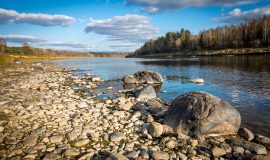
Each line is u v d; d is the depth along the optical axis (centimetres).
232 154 729
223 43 11425
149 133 907
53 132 929
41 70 4566
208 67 4128
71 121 1066
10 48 14962
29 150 768
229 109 901
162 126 910
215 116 874
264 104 1382
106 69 4888
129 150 775
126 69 4772
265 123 1055
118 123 1043
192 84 2308
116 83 2623
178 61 6838
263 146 755
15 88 2059
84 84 2511
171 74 3259
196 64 5088
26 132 931
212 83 2284
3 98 1550
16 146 803
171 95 1809
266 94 1655
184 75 3089
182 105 968
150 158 712
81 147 803
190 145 798
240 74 2852
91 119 1099
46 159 709
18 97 1606
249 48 8981
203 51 12162
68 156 737
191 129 892
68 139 863
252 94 1672
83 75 3572
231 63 4669
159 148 782
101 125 1017
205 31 13612
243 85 2067
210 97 931
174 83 2433
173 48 16312
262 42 9062
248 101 1469
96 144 824
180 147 785
